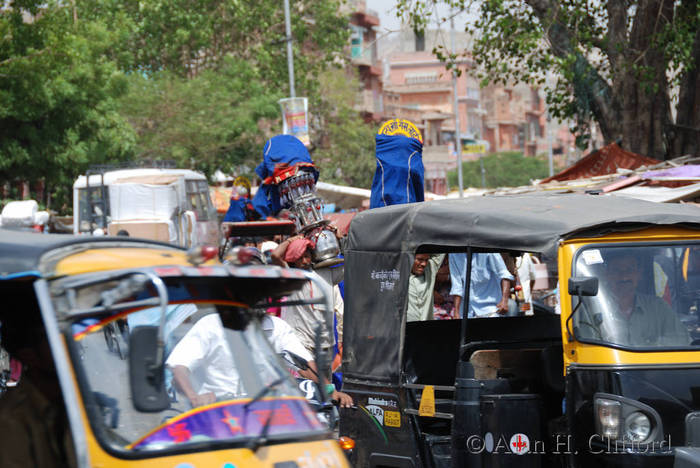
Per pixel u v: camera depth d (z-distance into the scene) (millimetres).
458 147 69500
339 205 39781
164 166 29812
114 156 32750
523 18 24625
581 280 7453
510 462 8000
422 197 12203
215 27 51219
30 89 26234
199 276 5129
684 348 7492
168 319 5172
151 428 4832
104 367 4832
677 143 24484
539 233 7898
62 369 4672
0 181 30219
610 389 7348
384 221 9414
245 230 10758
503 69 25000
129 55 46562
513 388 8875
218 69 50750
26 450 5230
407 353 10031
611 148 23844
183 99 45250
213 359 5285
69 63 27203
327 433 5418
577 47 24219
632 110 24234
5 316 5523
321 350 5867
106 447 4633
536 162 126000
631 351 7434
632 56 23562
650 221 7781
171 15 48562
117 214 25750
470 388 8234
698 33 23953
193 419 4973
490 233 8289
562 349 8414
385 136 12070
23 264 5012
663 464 7160
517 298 13883
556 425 8070
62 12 27141
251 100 47250
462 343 8578
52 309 4820
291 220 10844
